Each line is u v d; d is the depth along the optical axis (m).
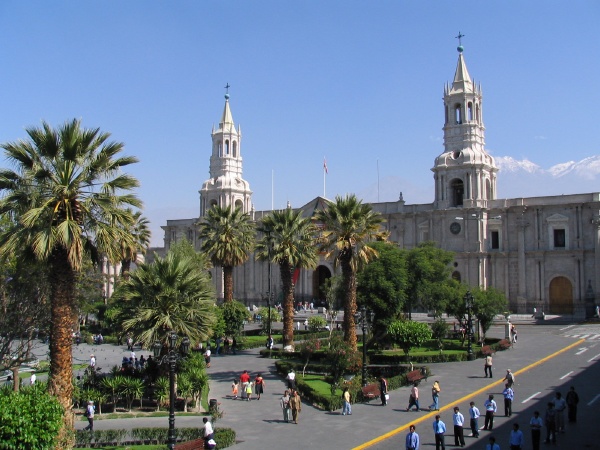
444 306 62.47
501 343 64.69
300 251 68.69
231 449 32.84
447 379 49.91
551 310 100.56
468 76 108.62
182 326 41.88
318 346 56.25
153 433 34.94
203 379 42.91
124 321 42.62
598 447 31.27
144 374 46.22
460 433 32.09
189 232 134.88
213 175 132.75
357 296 57.31
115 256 32.22
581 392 43.53
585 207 98.56
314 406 42.66
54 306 30.34
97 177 31.75
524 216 102.62
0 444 24.61
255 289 126.06
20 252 31.34
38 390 27.58
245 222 80.38
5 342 42.44
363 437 34.56
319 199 118.75
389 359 58.00
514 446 28.69
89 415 36.06
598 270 96.00
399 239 111.75
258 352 70.19
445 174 107.69
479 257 103.31
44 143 30.30
